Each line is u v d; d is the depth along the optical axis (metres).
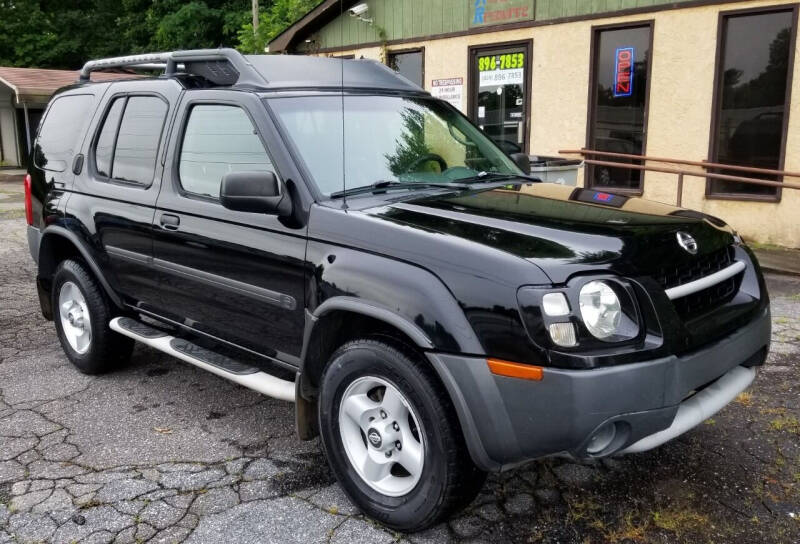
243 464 3.66
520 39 10.41
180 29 27.55
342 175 3.49
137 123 4.41
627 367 2.55
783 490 3.30
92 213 4.55
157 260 4.11
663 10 9.08
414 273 2.83
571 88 10.04
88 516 3.18
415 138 3.95
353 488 3.13
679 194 8.78
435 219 3.07
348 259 3.06
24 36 31.83
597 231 2.90
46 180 5.07
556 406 2.52
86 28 33.00
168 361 5.24
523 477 3.46
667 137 9.33
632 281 2.68
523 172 4.38
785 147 8.54
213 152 3.80
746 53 8.70
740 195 8.95
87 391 4.66
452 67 11.27
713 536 2.96
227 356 3.92
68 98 5.20
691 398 2.94
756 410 4.14
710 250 3.10
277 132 3.48
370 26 12.11
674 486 3.35
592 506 3.20
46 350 5.52
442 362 2.69
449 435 2.77
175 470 3.60
